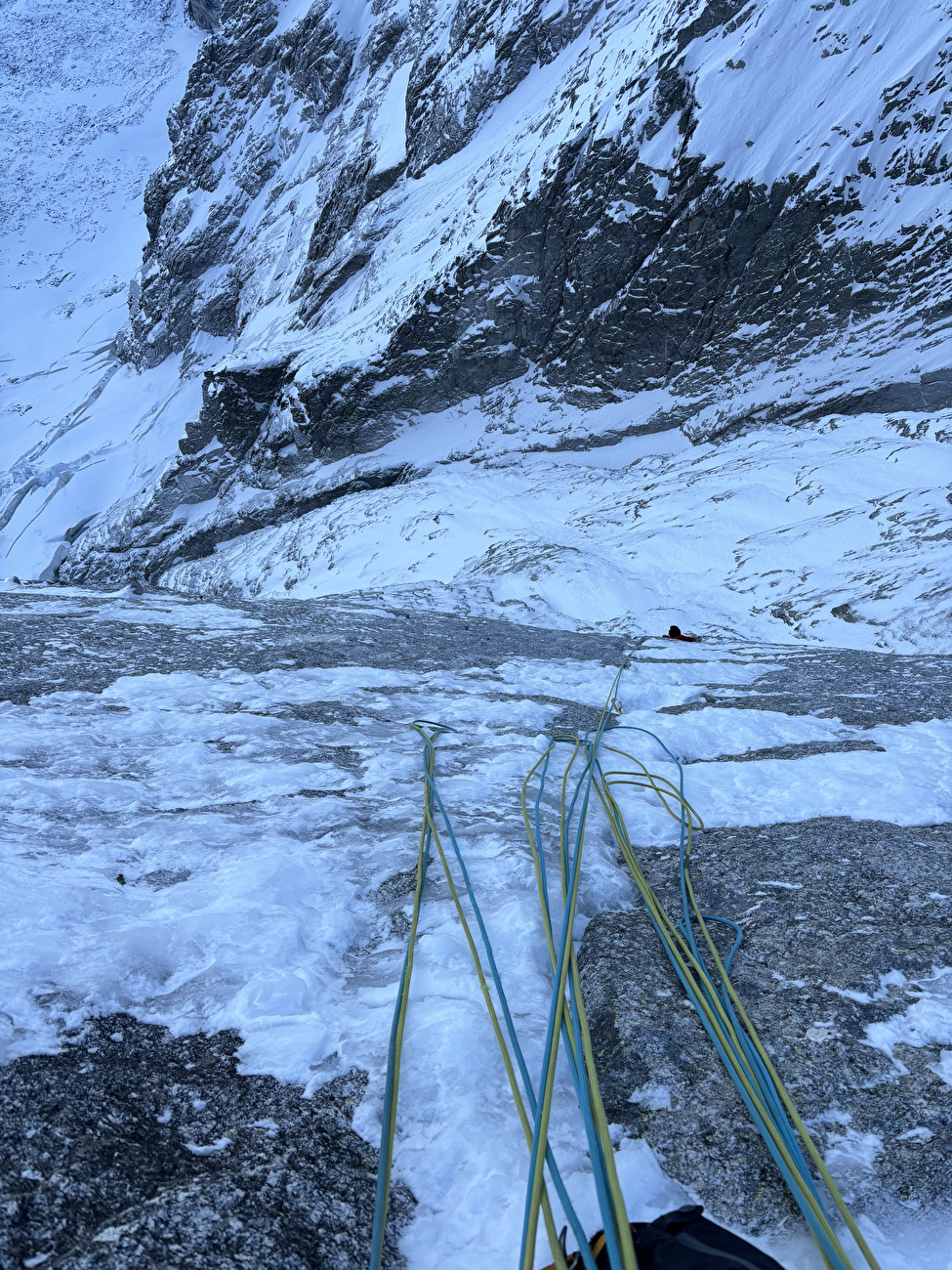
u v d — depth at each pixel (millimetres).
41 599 9508
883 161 33375
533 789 4453
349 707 5984
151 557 48938
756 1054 2234
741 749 5520
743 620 15820
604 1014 2475
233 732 5125
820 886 3312
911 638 13375
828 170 33562
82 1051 2117
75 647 7117
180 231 80750
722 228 35031
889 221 32875
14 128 128500
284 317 63156
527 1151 1903
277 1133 1926
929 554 16062
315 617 9828
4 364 92125
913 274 32281
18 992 2256
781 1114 1990
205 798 4051
